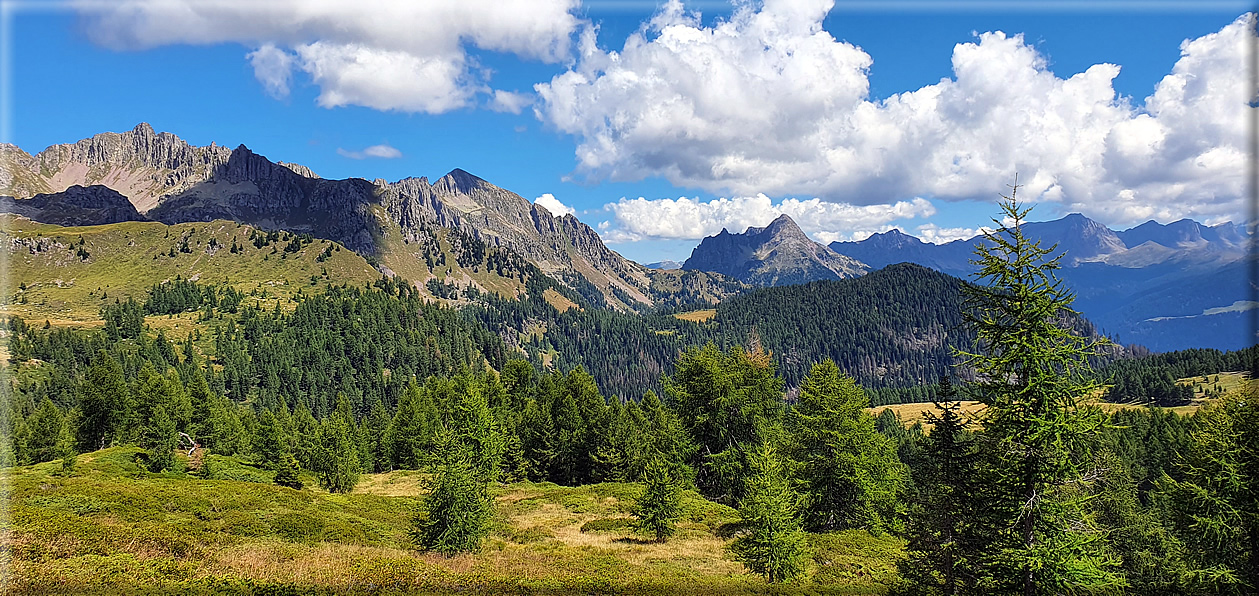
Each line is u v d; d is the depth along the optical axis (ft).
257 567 73.51
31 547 69.36
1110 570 56.34
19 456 216.95
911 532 65.57
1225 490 71.61
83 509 94.58
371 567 76.59
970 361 59.11
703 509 147.84
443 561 86.53
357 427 308.40
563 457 223.30
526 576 80.84
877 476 119.55
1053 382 53.06
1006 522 55.77
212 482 145.18
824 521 118.32
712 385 161.89
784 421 165.37
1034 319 53.52
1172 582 72.54
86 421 236.63
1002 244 54.90
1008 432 54.34
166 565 69.41
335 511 125.59
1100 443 54.29
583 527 134.31
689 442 167.32
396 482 229.86
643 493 124.16
